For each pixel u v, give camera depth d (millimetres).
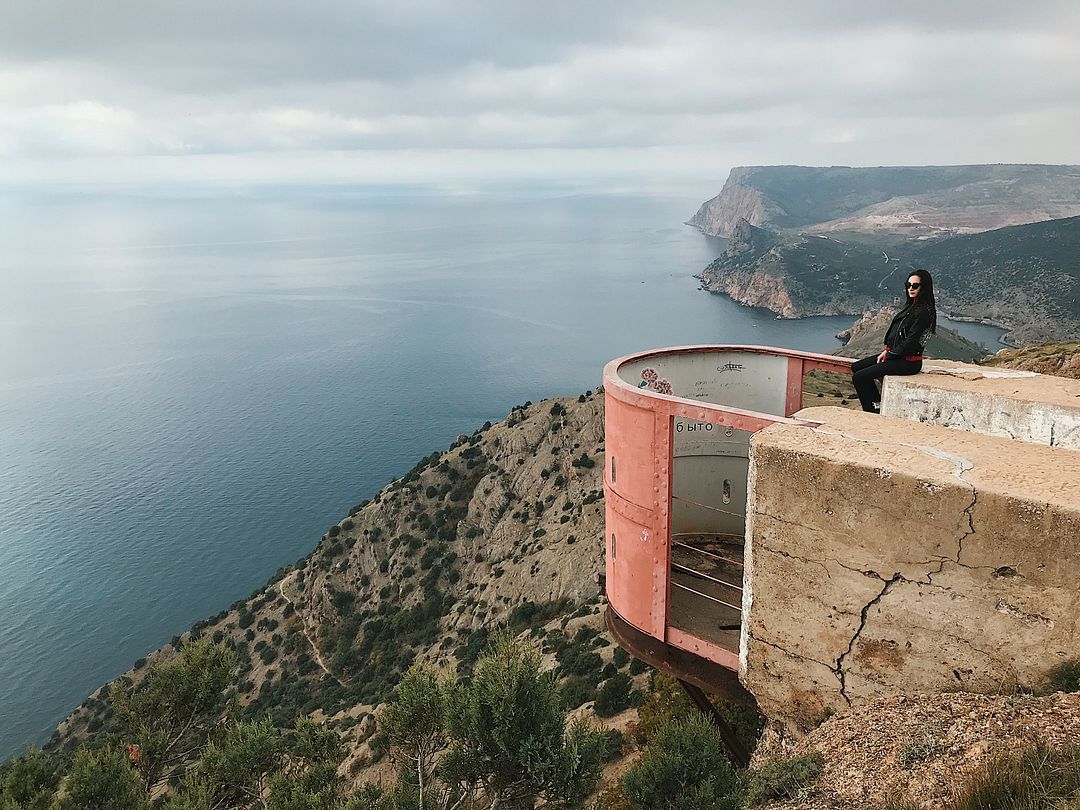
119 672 90188
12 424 190750
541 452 90438
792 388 9336
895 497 5543
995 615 5234
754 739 13375
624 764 20547
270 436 180375
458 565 84000
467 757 8930
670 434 7281
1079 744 4480
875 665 5957
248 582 112500
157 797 11406
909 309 7906
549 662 44062
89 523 133875
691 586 8789
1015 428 6820
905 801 4797
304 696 71562
